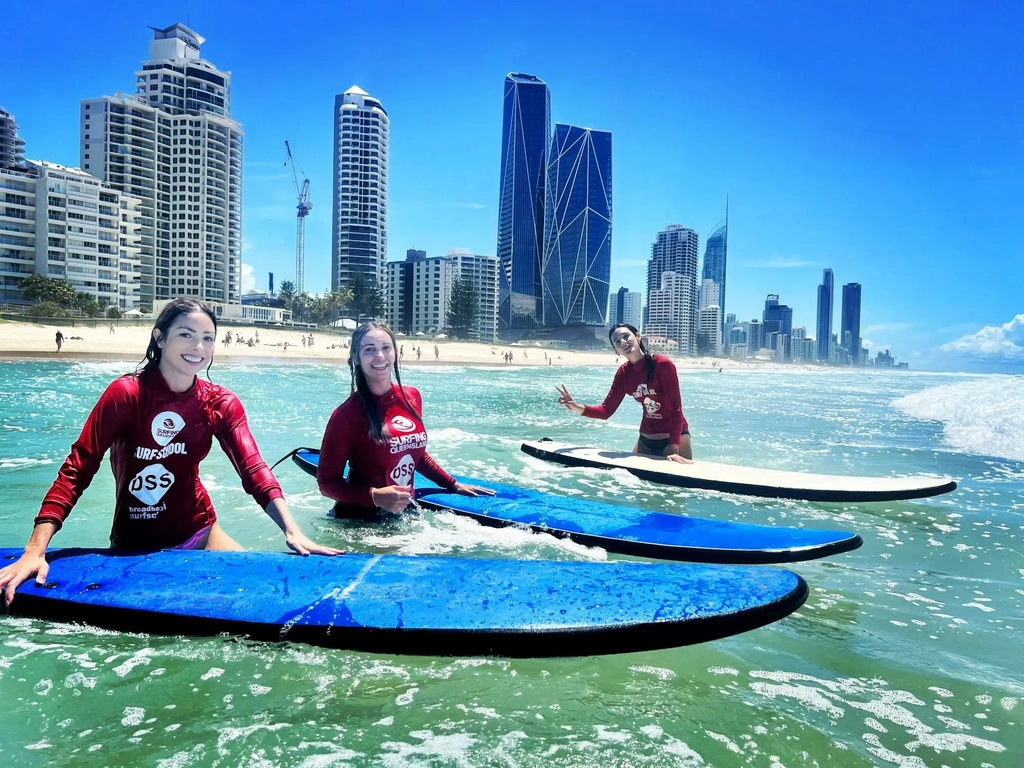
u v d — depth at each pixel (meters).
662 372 6.35
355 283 122.38
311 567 2.78
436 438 8.33
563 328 180.88
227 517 4.18
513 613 2.34
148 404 2.84
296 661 2.22
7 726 1.81
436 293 151.38
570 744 1.77
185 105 112.94
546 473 6.02
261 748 1.72
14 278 81.00
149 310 93.44
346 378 23.30
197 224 109.50
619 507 4.30
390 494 3.77
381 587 2.57
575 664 2.25
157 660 2.22
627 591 2.53
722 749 1.75
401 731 1.82
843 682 2.16
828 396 21.48
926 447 8.13
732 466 5.96
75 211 84.50
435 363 60.19
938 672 2.23
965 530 4.20
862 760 1.71
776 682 2.15
